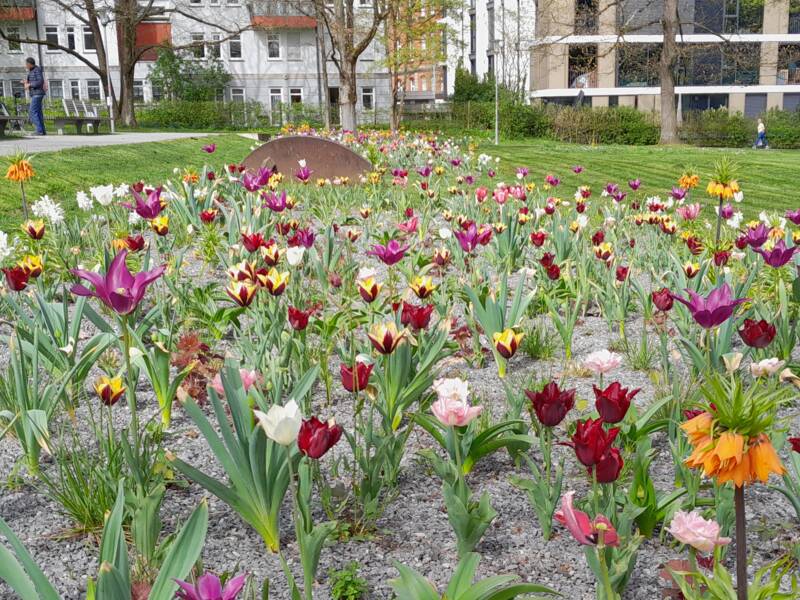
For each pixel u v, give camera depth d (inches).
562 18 2021.4
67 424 173.0
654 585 118.7
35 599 80.0
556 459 162.9
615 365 132.3
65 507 134.5
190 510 139.9
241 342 189.2
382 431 152.7
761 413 72.2
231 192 466.3
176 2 2096.5
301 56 2258.9
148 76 2175.2
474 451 150.8
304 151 588.4
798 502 122.0
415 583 93.0
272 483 121.1
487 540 132.5
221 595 68.5
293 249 185.8
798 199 667.4
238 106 2055.9
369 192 546.6
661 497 134.0
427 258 317.4
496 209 418.6
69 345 167.6
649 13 2076.8
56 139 1075.9
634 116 1747.0
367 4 2016.5
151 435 164.4
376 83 2257.6
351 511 139.6
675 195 386.9
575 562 125.6
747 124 1790.1
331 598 115.4
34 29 2166.6
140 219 371.9
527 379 207.9
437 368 213.9
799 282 229.0
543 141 1723.7
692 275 219.6
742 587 81.4
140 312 241.0
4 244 219.6
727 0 2087.8
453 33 1815.9
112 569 76.8
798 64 2114.9
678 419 144.0
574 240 313.4
